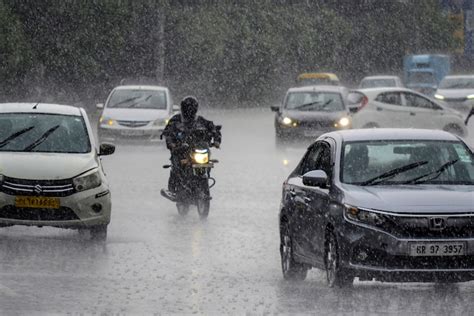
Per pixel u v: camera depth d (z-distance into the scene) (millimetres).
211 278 21953
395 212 19266
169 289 20500
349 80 141625
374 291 20547
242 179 44625
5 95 83500
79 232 28875
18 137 28891
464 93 92750
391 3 145250
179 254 25266
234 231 29531
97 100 96625
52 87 89500
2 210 26391
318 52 132500
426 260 19047
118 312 18141
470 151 21891
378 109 64062
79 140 29109
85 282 21188
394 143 21812
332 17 134875
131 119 59500
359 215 19391
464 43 154375
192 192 32219
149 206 35531
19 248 25969
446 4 153875
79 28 87438
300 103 61188
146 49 101750
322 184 20891
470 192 19984
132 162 52312
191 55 107750
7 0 84812
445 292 20406
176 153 32500
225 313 18078
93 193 26750
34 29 86312
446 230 19172
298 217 21750
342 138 21969
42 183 26438
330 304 18938
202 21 108938
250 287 20906
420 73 134125
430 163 21375
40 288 20438
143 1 95938
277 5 126625
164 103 62000
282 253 22844
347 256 19359
